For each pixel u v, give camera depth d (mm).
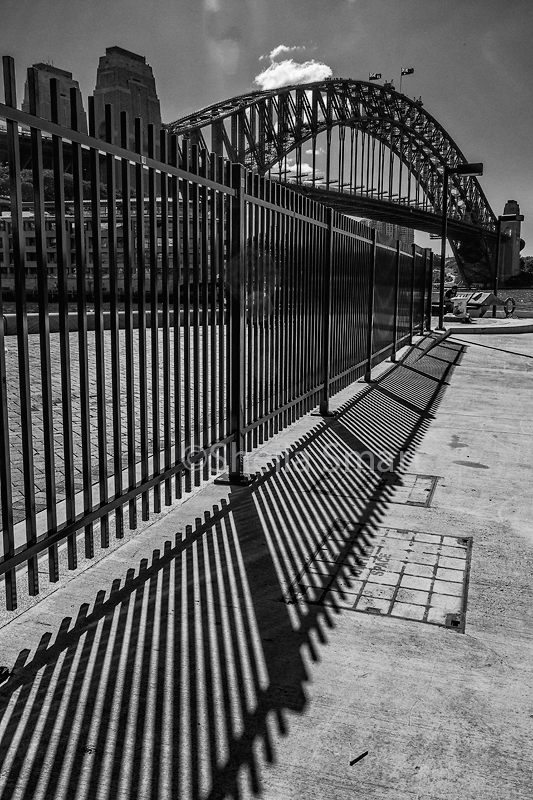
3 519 2646
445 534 4004
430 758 2113
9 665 2562
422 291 17844
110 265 3139
